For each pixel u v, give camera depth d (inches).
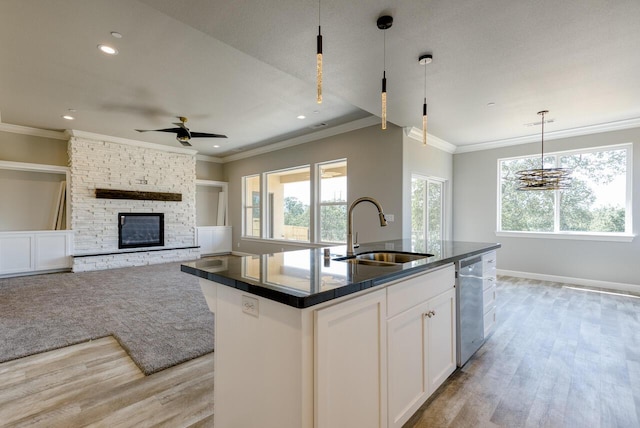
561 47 98.7
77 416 69.3
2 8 93.3
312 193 245.8
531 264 211.0
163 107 179.8
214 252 319.3
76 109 183.5
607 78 120.8
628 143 176.6
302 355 43.5
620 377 86.3
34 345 103.8
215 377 61.1
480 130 195.8
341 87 130.3
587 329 120.8
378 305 56.5
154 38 109.8
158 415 69.7
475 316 98.6
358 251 96.9
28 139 231.6
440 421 68.1
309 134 240.5
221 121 207.6
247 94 160.2
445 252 92.4
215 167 338.6
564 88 130.6
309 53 102.8
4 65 129.5
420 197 219.1
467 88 131.0
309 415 44.3
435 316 75.9
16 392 78.4
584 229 194.5
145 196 265.0
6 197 226.1
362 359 52.8
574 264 195.2
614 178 184.2
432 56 104.6
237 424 56.0
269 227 295.9
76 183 234.8
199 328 119.3
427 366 72.4
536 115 166.1
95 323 123.9
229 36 93.0
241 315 54.6
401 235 189.3
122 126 221.0
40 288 179.6
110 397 76.4
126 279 203.6
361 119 204.2
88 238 240.1
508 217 223.9
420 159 207.3
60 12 95.4
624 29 88.5
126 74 137.6
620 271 180.2
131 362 94.0
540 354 100.0
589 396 77.6
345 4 79.0
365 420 53.5
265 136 248.7
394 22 86.4
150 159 273.6
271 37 93.7
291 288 46.4
